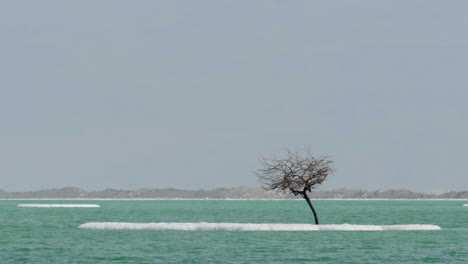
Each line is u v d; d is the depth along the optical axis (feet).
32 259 561.02
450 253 609.42
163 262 545.44
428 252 615.16
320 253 602.44
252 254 593.01
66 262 543.80
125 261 550.36
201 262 546.67
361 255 592.19
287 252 607.37
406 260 565.12
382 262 554.46
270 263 543.80
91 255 585.22
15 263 537.24
